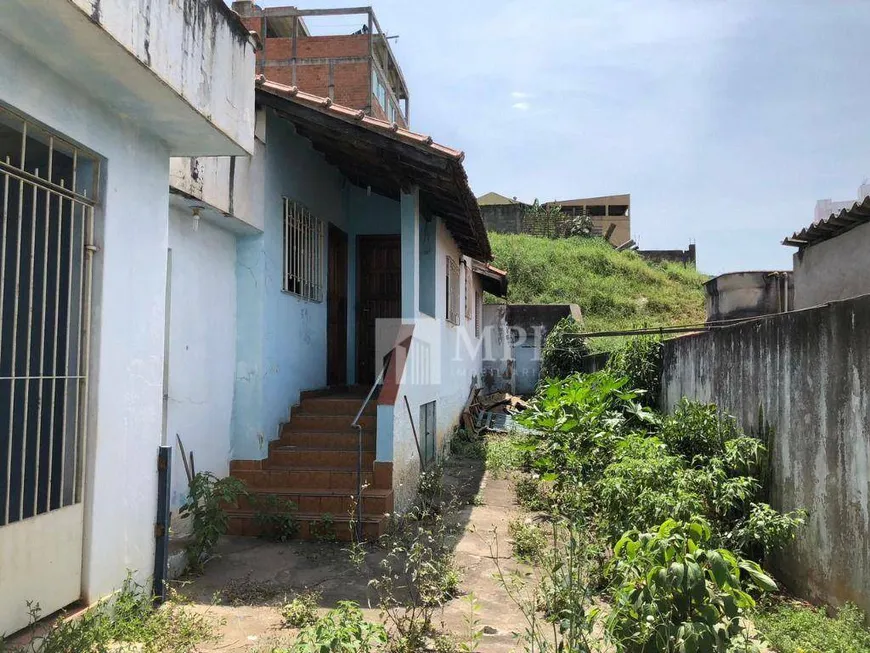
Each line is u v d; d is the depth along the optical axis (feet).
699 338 22.65
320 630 9.68
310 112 19.80
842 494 12.92
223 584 15.07
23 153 9.94
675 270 88.48
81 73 10.41
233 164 18.83
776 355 16.17
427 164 19.75
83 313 11.37
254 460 20.77
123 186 12.25
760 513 14.46
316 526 18.54
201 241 18.89
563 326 50.70
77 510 11.10
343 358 30.58
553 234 104.94
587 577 12.57
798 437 14.90
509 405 48.78
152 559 13.25
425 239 28.17
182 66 11.34
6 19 8.68
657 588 9.07
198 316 18.63
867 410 12.10
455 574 15.14
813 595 13.96
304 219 25.30
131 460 12.49
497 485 27.35
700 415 19.54
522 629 12.89
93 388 11.43
